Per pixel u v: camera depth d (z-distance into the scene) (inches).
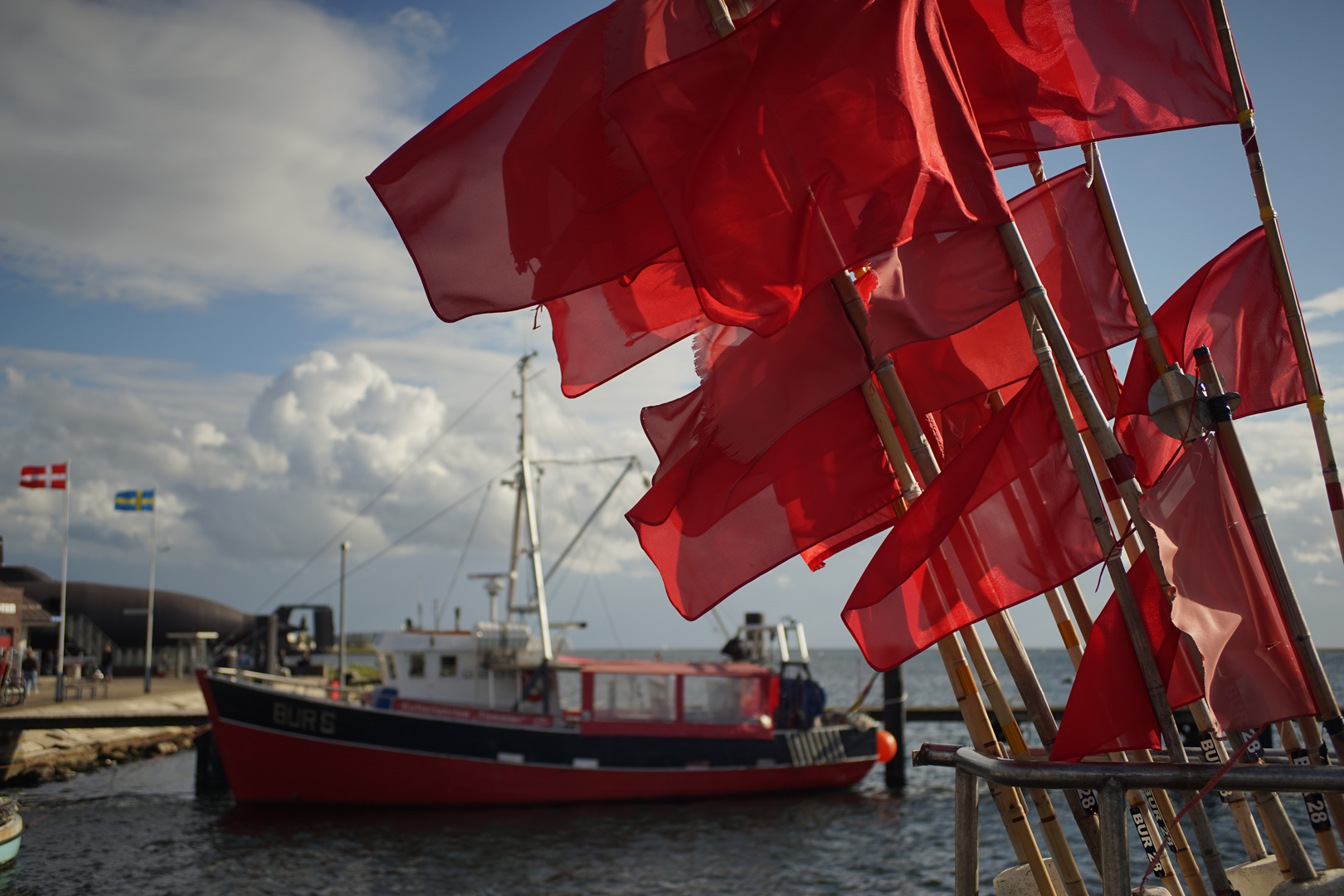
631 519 220.5
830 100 186.1
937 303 192.9
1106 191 229.3
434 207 211.6
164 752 1592.0
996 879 224.7
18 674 1540.4
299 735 1022.4
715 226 184.9
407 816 1016.9
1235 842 764.6
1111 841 153.5
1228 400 180.9
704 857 858.8
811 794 1139.9
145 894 748.6
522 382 1229.1
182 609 2942.9
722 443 212.5
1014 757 192.9
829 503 219.9
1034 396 199.0
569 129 209.5
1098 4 213.9
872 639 198.7
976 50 218.1
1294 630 173.3
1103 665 178.7
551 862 842.8
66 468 1809.8
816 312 208.2
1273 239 210.1
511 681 1120.8
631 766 1067.3
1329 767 146.6
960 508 191.2
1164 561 171.0
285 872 810.8
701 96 187.0
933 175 183.0
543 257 208.4
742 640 1229.1
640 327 236.1
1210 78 209.2
